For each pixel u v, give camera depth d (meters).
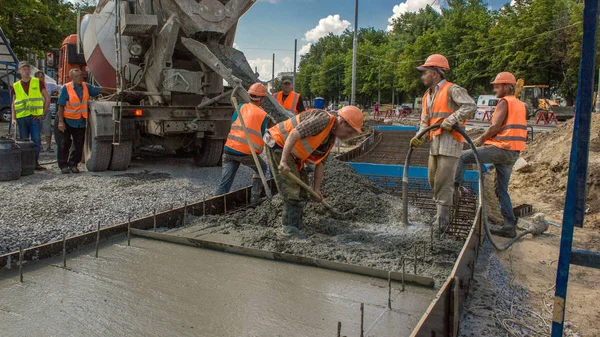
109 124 6.84
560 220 5.30
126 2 6.81
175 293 2.72
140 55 7.36
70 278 2.91
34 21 20.86
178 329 2.29
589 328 2.86
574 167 1.64
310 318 2.45
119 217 4.71
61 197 5.46
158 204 5.28
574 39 27.08
